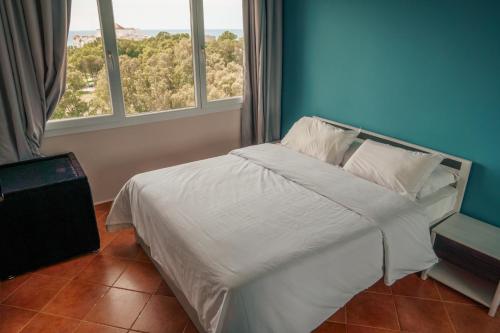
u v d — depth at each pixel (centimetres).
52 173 255
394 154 259
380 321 208
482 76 235
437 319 210
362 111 321
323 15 332
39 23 260
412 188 238
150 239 227
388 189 243
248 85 390
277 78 391
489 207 248
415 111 280
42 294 226
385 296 227
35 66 266
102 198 341
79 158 318
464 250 252
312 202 224
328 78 345
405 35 273
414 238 216
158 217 214
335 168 277
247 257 171
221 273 162
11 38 250
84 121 310
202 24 350
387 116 301
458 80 248
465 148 254
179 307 218
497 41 224
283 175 266
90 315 211
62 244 252
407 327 204
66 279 240
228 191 238
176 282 197
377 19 289
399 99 289
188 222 201
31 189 229
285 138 342
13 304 218
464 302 223
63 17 263
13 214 227
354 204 220
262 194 234
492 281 232
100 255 266
